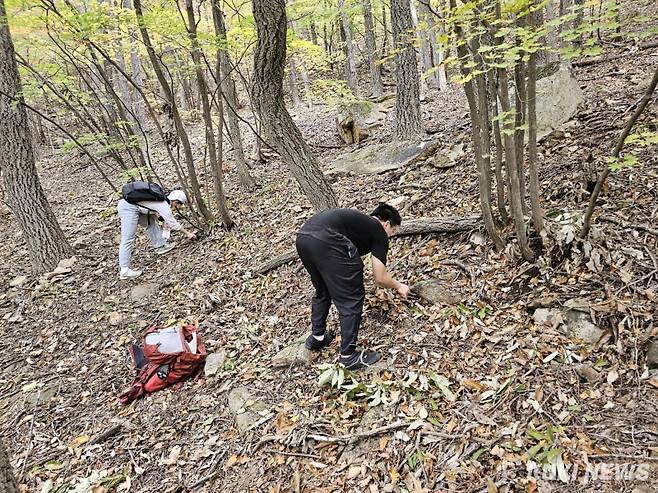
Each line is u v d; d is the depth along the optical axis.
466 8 2.55
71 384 3.86
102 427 3.30
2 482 2.13
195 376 3.56
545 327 2.89
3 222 8.62
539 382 2.59
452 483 2.23
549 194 3.83
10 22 4.99
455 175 5.05
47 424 3.47
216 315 4.27
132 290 5.07
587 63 7.10
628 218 3.25
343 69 18.25
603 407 2.38
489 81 3.24
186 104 15.44
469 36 2.70
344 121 8.90
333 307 3.77
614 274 2.95
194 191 5.77
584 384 2.52
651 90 2.41
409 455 2.42
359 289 2.99
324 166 7.19
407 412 2.66
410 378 2.85
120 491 2.75
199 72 5.39
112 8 5.09
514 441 2.33
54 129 14.55
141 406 3.40
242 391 3.22
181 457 2.88
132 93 12.88
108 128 6.67
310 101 14.82
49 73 6.19
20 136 5.54
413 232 4.13
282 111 4.35
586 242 3.14
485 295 3.28
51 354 4.35
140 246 6.18
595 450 2.18
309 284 4.27
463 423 2.51
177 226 5.50
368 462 2.46
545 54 7.39
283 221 5.70
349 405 2.82
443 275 3.59
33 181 5.86
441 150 5.72
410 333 3.23
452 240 3.92
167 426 3.16
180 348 3.55
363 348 3.22
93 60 5.55
